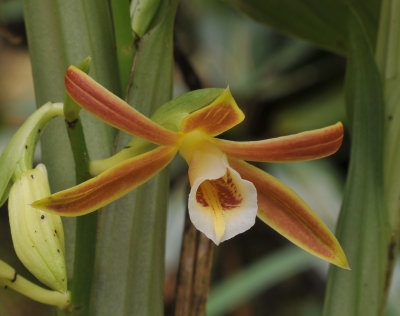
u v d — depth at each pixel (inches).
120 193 8.9
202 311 10.6
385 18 10.3
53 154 9.9
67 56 9.9
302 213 9.4
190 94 9.1
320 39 11.6
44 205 8.6
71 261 9.9
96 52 9.9
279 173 18.6
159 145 9.1
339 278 10.1
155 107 9.9
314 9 11.3
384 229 10.1
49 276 9.1
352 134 10.3
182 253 10.6
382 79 10.3
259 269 15.3
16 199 9.0
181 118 9.0
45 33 9.9
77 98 8.5
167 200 10.1
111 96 8.6
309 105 19.8
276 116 20.0
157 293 10.0
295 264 15.2
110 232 9.9
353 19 10.0
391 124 10.2
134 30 9.8
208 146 9.3
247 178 9.5
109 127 9.9
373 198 10.1
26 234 9.0
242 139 20.0
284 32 11.7
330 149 9.0
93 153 9.9
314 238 9.3
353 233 10.1
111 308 9.9
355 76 10.1
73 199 8.7
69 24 9.9
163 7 9.8
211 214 9.3
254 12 11.6
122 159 9.0
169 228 19.1
